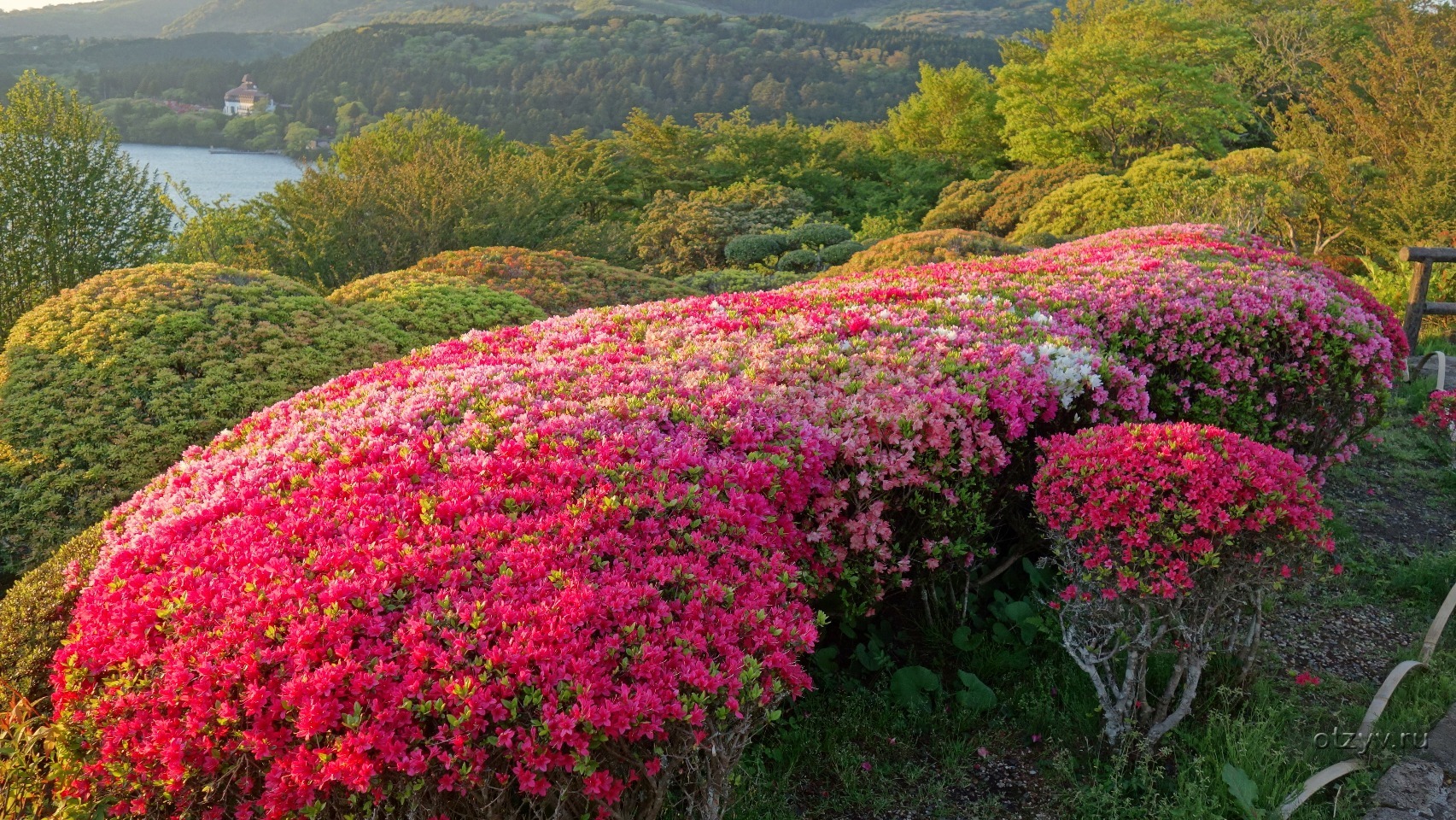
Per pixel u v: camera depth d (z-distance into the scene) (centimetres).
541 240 1811
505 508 256
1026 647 353
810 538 297
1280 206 1819
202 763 195
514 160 2125
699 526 253
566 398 335
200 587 221
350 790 190
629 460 283
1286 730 309
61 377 611
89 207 1418
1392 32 2858
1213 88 2791
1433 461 607
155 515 291
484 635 199
